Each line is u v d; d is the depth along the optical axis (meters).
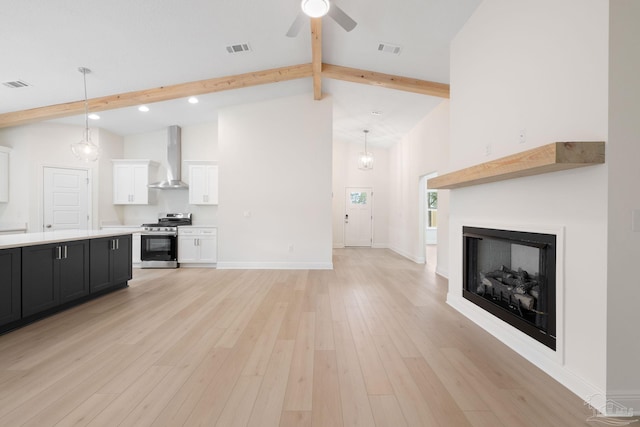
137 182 6.32
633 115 1.66
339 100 5.86
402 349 2.41
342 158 9.35
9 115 4.91
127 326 2.88
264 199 5.68
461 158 3.27
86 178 6.01
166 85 4.57
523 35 2.31
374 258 7.16
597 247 1.71
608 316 1.65
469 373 2.05
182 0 2.90
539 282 2.18
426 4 2.98
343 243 9.41
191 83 4.59
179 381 1.95
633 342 1.66
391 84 4.56
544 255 2.12
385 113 6.26
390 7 3.08
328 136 5.65
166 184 6.16
